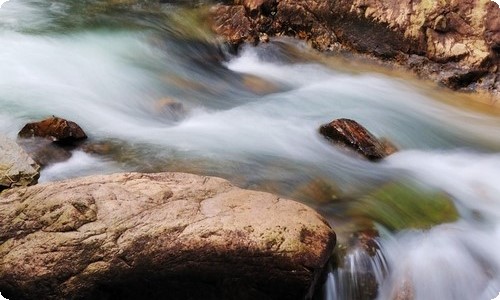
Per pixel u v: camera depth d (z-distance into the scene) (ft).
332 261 9.13
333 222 9.90
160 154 11.31
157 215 8.59
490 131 13.75
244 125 12.81
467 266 9.48
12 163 10.09
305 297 8.63
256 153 11.70
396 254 9.48
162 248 8.25
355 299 9.02
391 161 12.14
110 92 13.39
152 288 8.45
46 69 13.65
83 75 13.71
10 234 8.45
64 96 12.87
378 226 9.93
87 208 8.61
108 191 8.99
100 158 11.06
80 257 8.16
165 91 13.83
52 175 10.45
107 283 8.23
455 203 10.87
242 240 8.35
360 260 9.21
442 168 12.07
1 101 12.32
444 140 13.24
